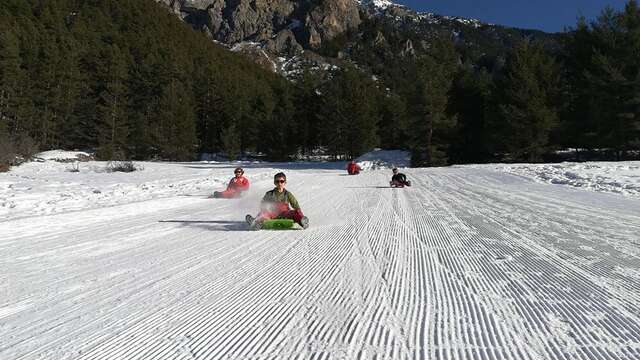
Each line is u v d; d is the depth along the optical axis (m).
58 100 73.50
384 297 4.74
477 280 5.36
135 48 107.56
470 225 9.60
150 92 88.44
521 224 9.70
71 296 4.82
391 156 56.97
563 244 7.51
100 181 23.45
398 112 68.06
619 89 39.75
